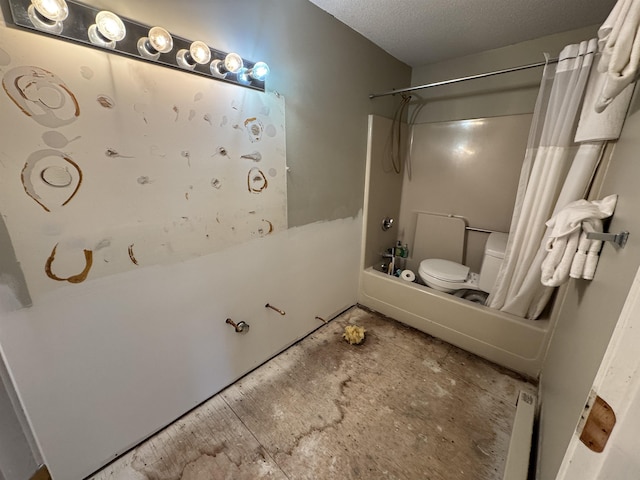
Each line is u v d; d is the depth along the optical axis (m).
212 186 1.26
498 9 1.53
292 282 1.81
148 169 1.04
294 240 1.75
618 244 0.72
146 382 1.21
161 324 1.21
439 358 1.84
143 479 1.13
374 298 2.39
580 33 1.70
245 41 1.24
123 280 1.06
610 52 0.69
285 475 1.15
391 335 2.09
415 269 2.72
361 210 2.28
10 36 0.73
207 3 1.09
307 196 1.76
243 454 1.23
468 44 1.96
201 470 1.16
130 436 1.21
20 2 0.72
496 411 1.45
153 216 1.09
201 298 1.33
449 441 1.29
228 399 1.51
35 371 0.91
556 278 1.10
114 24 0.84
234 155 1.31
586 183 1.35
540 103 1.50
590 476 0.44
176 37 1.02
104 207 0.96
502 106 2.06
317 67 1.61
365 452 1.24
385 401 1.50
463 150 2.29
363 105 2.00
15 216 0.80
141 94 0.98
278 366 1.76
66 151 0.86
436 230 2.55
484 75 1.62
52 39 0.78
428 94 2.38
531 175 1.57
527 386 1.61
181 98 1.08
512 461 1.08
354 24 1.71
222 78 1.18
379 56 2.03
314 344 1.98
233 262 1.43
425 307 2.08
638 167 0.77
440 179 2.46
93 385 1.06
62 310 0.93
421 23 1.69
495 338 1.77
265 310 1.68
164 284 1.18
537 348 1.62
